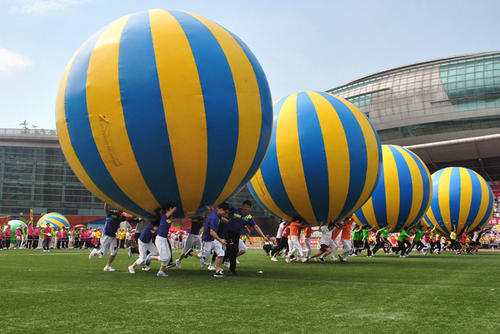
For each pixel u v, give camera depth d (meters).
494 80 57.38
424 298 5.61
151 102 7.06
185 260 14.69
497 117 56.72
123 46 7.33
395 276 8.70
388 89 64.12
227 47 7.77
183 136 7.13
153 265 11.62
